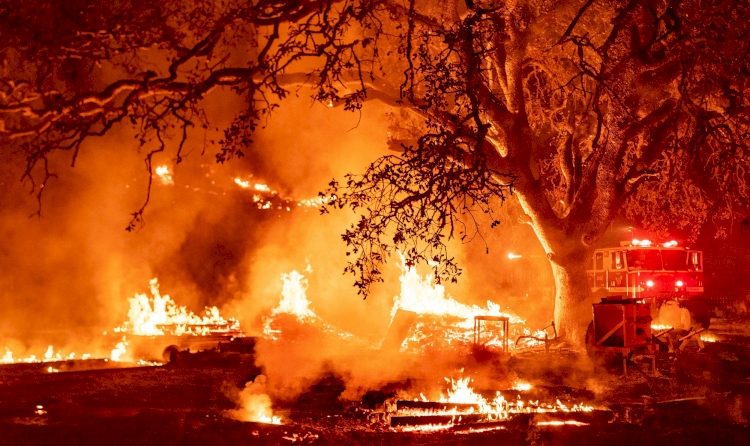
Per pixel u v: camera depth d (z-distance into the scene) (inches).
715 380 490.6
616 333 514.9
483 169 338.3
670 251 817.5
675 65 583.5
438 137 343.9
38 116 306.7
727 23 434.3
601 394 438.6
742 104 508.1
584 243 645.3
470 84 357.4
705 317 660.1
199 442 306.3
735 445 315.9
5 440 301.1
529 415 364.5
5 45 307.4
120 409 381.1
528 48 684.1
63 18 320.2
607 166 630.5
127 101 323.9
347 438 329.4
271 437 323.0
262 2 353.1
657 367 549.0
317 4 360.8
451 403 393.4
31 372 532.7
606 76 577.3
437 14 620.7
